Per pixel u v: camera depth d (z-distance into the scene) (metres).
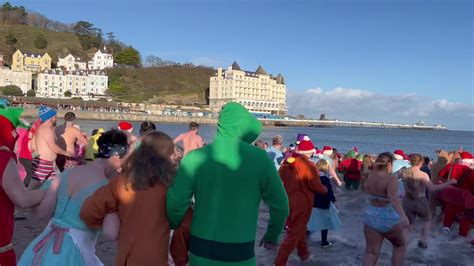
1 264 3.60
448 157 9.69
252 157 3.32
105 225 3.48
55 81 132.50
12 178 3.59
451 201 8.47
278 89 161.12
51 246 3.60
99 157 3.89
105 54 165.50
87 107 121.56
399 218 5.51
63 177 3.77
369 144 73.25
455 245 8.01
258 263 6.67
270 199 3.43
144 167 3.42
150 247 3.38
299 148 6.57
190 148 10.12
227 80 146.38
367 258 5.68
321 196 7.58
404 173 7.89
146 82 160.00
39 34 171.88
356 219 10.17
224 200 3.27
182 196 3.33
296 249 7.55
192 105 147.38
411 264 6.88
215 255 3.25
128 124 8.11
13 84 128.75
